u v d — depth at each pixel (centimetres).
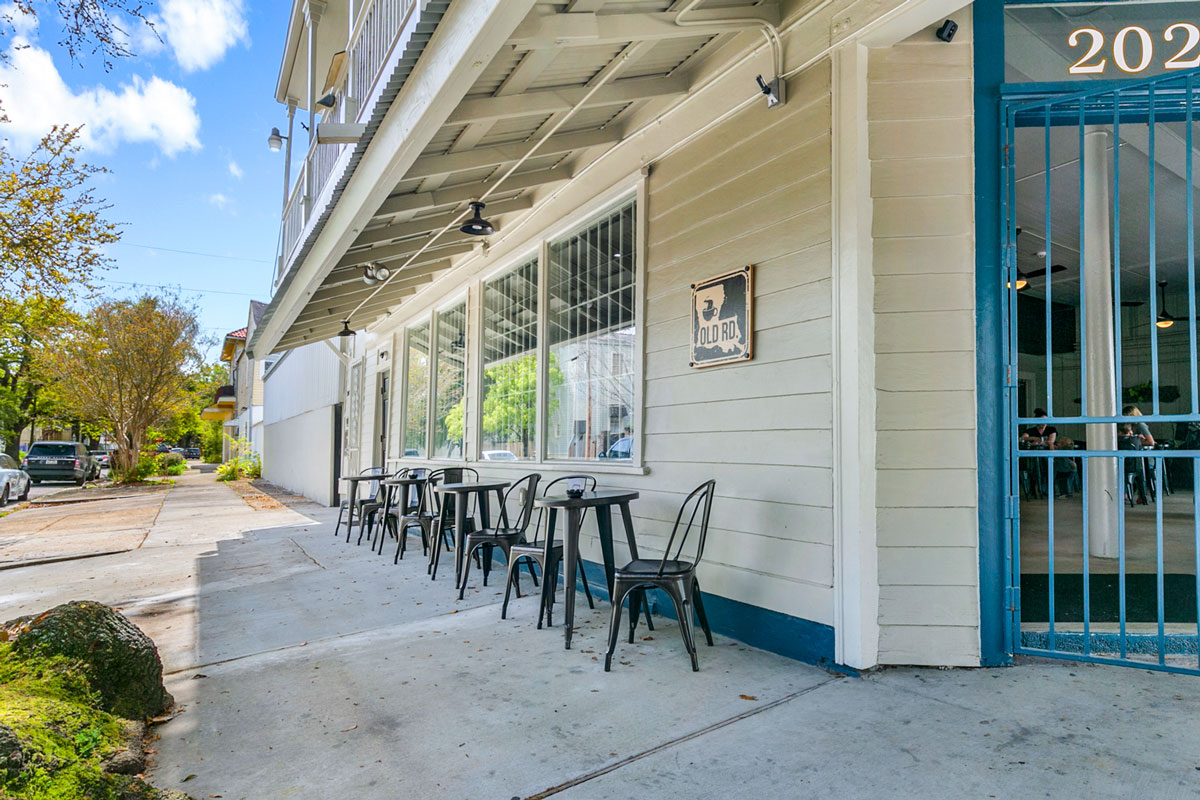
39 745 173
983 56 280
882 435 273
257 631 364
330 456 1148
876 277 277
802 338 297
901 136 280
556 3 265
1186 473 891
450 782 193
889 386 274
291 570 545
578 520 338
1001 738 208
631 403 418
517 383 573
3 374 2567
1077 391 946
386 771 201
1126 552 479
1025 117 288
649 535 390
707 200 359
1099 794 175
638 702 249
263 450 2158
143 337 1817
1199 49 274
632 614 326
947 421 271
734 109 340
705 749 209
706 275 357
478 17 237
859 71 280
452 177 432
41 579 523
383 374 996
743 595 322
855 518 268
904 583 270
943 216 277
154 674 247
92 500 1338
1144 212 571
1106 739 205
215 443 4091
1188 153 262
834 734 215
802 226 301
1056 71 284
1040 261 723
